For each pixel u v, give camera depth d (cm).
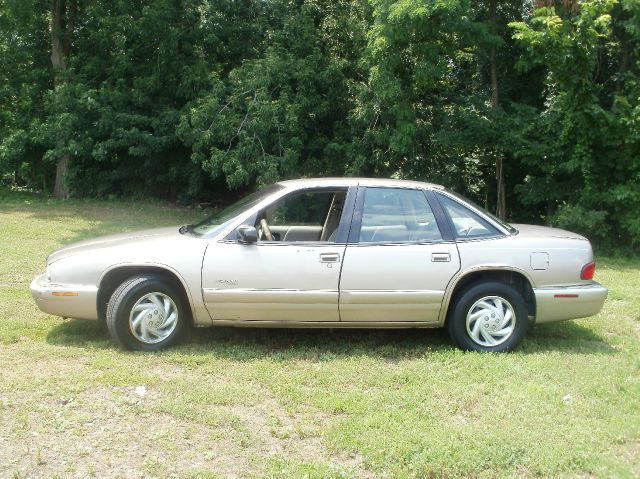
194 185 1769
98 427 429
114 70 1739
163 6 1661
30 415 443
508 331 595
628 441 420
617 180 1244
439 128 1426
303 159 1611
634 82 1181
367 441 409
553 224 1277
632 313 766
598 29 1185
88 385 496
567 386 509
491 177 1556
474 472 379
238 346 602
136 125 1700
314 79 1533
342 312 581
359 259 575
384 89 1286
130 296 571
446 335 650
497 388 503
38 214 1577
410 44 1283
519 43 1342
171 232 637
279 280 573
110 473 373
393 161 1470
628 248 1239
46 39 1945
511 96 1526
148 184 1911
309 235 620
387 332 660
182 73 1686
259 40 1750
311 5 1639
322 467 379
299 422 444
